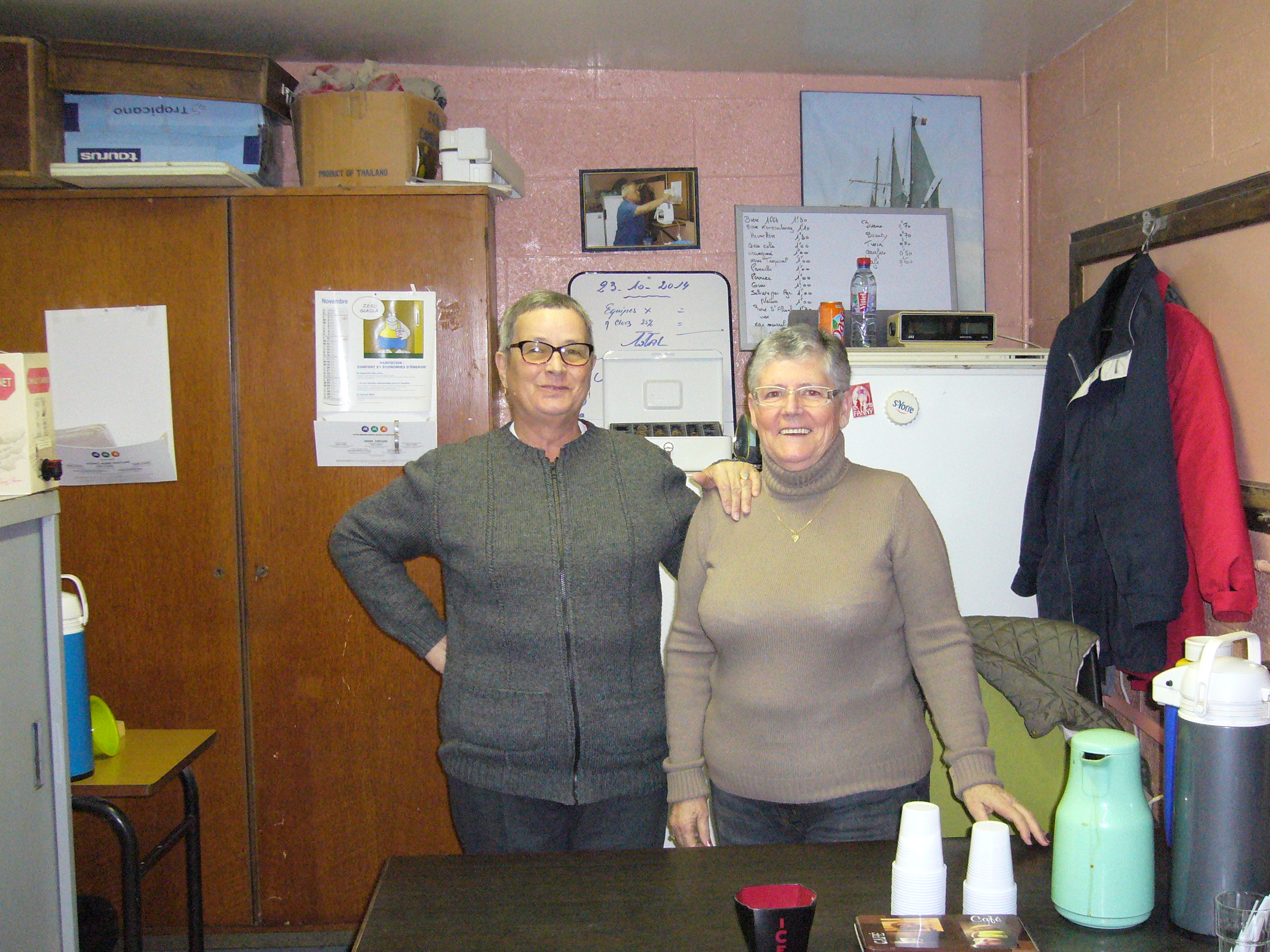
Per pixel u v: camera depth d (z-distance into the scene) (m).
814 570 1.32
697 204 2.67
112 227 2.15
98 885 2.22
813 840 1.29
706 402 2.61
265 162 2.26
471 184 2.17
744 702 1.32
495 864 1.13
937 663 1.30
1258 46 1.78
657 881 1.08
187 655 2.21
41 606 1.40
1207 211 1.90
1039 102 2.65
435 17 2.26
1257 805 0.94
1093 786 0.97
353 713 2.22
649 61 2.58
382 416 2.18
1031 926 0.98
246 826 2.23
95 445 2.16
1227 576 1.75
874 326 2.57
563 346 1.44
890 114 2.71
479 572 1.43
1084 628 1.58
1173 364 1.91
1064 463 2.05
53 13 2.20
